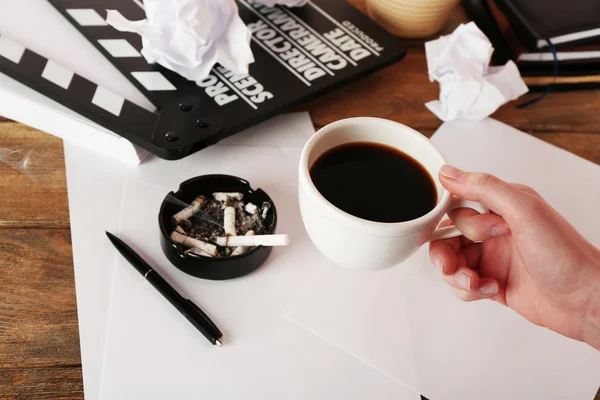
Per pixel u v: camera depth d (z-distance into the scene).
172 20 0.62
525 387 0.51
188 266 0.53
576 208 0.63
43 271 0.54
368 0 0.78
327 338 0.52
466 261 0.57
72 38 0.67
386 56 0.70
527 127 0.71
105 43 0.66
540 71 0.73
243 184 0.58
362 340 0.52
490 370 0.51
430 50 0.71
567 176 0.66
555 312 0.52
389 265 0.47
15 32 0.65
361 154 0.49
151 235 0.57
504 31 0.76
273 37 0.71
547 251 0.46
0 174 0.60
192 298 0.53
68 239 0.56
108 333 0.50
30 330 0.50
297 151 0.65
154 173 0.61
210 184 0.58
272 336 0.51
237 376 0.49
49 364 0.49
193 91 0.64
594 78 0.74
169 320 0.52
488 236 0.49
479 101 0.68
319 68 0.68
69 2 0.70
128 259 0.54
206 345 0.50
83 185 0.59
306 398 0.48
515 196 0.46
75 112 0.59
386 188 0.47
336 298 0.54
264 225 0.57
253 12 0.74
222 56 0.64
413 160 0.49
